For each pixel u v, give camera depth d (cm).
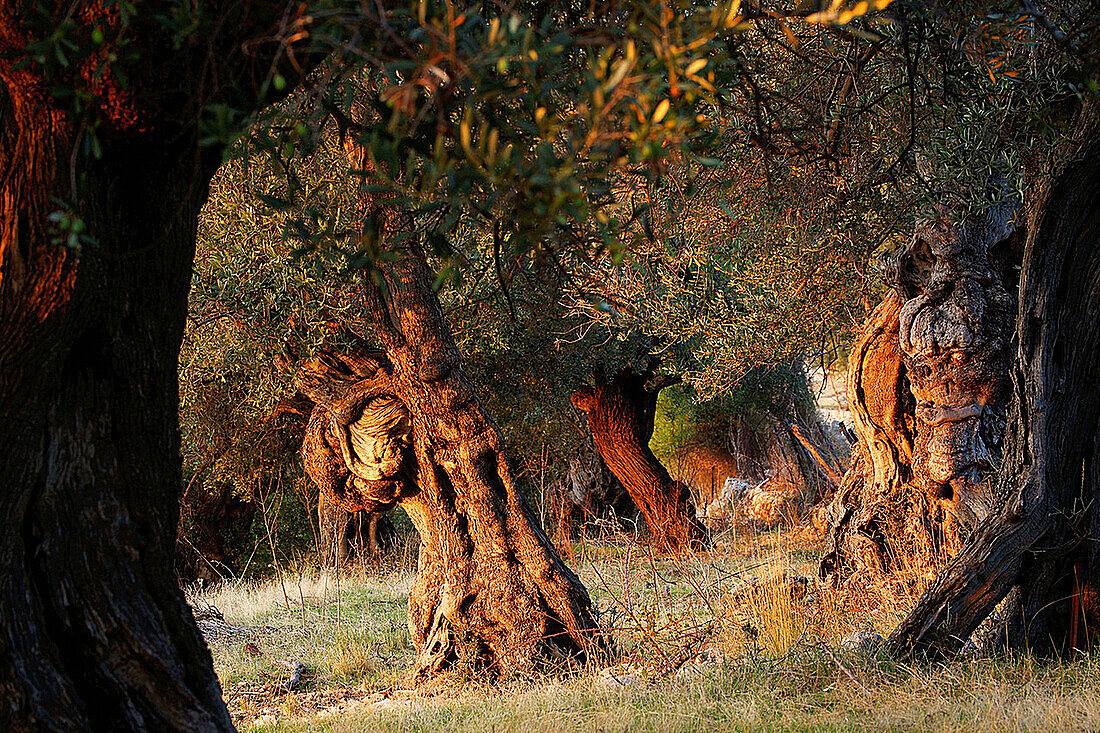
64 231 517
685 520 3022
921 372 1614
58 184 514
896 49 905
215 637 1862
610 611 1600
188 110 480
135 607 593
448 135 433
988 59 749
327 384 1616
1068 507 1091
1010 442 1130
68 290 523
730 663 1216
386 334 1455
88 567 572
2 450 532
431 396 1453
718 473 4384
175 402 630
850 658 1124
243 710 1376
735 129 945
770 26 810
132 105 495
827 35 820
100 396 576
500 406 2828
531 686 1371
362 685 1516
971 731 801
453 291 1666
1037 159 1034
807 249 1485
